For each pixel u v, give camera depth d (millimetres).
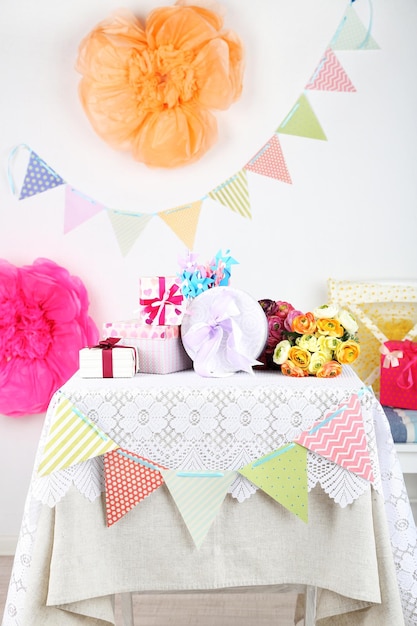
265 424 1552
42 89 2686
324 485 1546
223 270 1995
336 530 1546
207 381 1653
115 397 1558
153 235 2711
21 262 2738
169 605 2287
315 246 2688
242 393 1555
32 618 1495
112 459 1545
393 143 2648
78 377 1745
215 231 2697
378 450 1636
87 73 2611
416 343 2496
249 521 1573
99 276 2732
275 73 2637
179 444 1554
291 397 1552
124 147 2660
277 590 1655
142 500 1569
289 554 1574
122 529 1566
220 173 2682
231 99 2605
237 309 1748
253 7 2619
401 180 2656
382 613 1502
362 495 1524
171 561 1565
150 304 1823
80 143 2697
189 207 2691
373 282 2621
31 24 2664
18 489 2750
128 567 1567
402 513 1613
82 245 2727
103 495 1572
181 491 1540
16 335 2635
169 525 1568
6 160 2711
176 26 2566
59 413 1548
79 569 1516
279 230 2688
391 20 2617
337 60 2631
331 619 1631
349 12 2613
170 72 2586
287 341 1763
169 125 2615
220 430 1553
